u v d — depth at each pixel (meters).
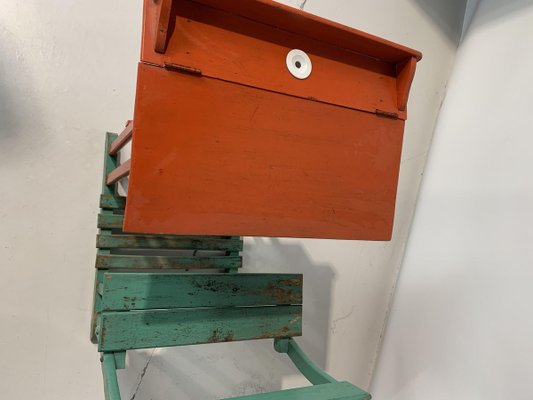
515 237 0.92
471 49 1.20
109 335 0.63
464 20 1.34
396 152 0.63
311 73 0.56
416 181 1.29
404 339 1.12
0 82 0.77
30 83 0.79
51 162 0.81
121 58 0.87
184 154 0.49
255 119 0.52
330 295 1.15
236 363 1.02
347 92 0.59
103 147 0.85
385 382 1.14
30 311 0.80
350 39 0.57
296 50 0.56
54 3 0.80
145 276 0.68
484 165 1.04
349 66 0.60
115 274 0.66
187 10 0.49
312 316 1.13
